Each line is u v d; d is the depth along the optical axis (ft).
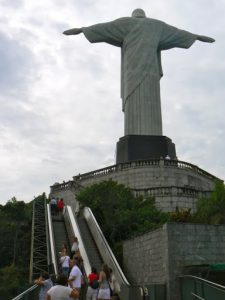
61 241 83.92
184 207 113.60
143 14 179.01
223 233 59.77
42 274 41.57
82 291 54.44
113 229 90.53
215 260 58.13
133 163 137.49
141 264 67.46
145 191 116.37
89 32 170.60
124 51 171.12
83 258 69.56
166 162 136.77
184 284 51.49
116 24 171.42
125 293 57.00
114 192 103.40
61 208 111.34
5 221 132.87
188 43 177.99
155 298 54.95
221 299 33.76
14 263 111.24
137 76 164.25
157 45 171.42
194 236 58.49
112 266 65.00
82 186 135.13
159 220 91.71
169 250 56.90
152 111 160.66
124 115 165.78
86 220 96.12
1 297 77.97
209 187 150.51
